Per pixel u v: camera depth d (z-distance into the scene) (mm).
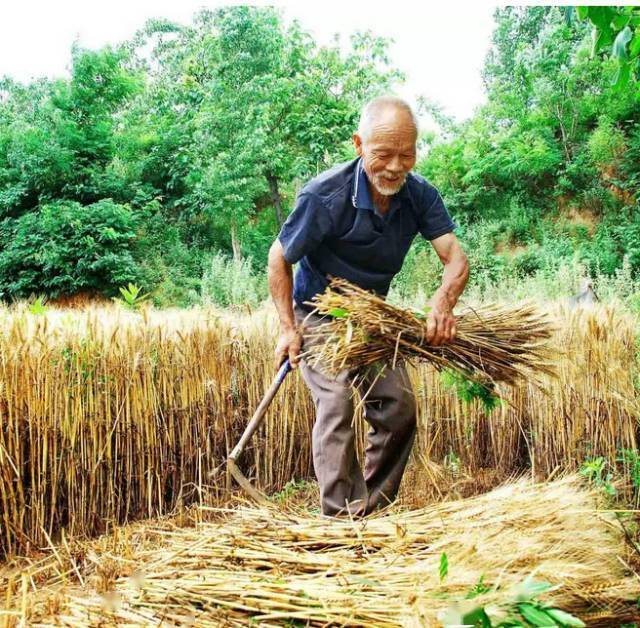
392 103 2549
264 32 17453
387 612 1609
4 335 3273
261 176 17656
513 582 1653
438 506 2293
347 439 2775
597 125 16594
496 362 2605
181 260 16625
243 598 1743
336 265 2861
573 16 2676
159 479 3756
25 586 1974
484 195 16984
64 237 14711
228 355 4121
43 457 3289
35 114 19641
